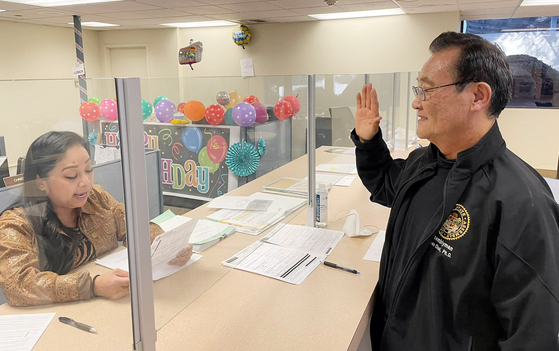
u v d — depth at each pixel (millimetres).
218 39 6785
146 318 836
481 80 925
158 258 1070
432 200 1042
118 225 767
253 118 1524
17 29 6234
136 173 755
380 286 1206
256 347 960
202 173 1330
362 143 1405
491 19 6152
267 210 1688
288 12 5320
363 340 1327
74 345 747
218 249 1405
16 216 651
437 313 963
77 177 692
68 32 6988
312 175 1696
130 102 722
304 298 1178
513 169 915
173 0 4461
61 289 720
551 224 846
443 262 962
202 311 1110
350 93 2512
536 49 5969
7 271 656
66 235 710
